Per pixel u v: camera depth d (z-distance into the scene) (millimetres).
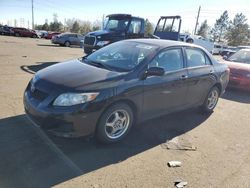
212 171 3707
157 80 4492
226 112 6434
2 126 4379
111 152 3941
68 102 3619
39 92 3900
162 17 14367
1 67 9445
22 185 3035
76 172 3371
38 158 3580
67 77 3973
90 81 3842
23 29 40438
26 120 4668
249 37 74375
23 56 13391
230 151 4359
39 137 4121
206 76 5621
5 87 6637
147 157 3908
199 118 5809
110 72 4184
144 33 13148
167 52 4844
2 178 3115
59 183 3133
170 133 4832
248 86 8344
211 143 4598
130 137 4492
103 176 3350
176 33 13359
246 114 6422
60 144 3988
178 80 4891
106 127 4012
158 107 4691
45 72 4305
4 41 23938
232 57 9891
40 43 27141
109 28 12812
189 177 3510
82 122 3678
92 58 5027
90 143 4113
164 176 3475
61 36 26406
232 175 3656
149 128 4941
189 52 5352
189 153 4160
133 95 4133
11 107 5219
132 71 4238
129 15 12234
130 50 4832
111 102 3875
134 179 3350
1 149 3701
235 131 5238
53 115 3604
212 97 6141
